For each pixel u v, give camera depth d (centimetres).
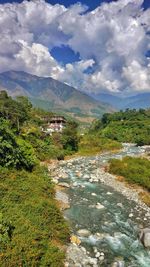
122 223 2356
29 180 2784
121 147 8469
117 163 4588
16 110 6881
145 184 3475
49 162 4997
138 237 2103
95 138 9181
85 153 6688
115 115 16125
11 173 2736
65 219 2358
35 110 11019
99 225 2291
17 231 1684
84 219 2400
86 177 3975
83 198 2988
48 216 2075
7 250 1472
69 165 4941
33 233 1711
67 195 3059
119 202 2914
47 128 8862
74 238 1961
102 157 6150
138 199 3038
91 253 1831
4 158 2898
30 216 1972
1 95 8256
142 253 1878
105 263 1716
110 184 3631
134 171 4016
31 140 5459
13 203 2145
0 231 1598
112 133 12525
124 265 1711
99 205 2745
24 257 1466
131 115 15912
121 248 1927
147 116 15750
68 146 6669
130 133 12419
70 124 7488
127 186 3559
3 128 3086
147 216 2527
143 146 9450
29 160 3275
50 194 2747
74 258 1719
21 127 6303
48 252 1622
